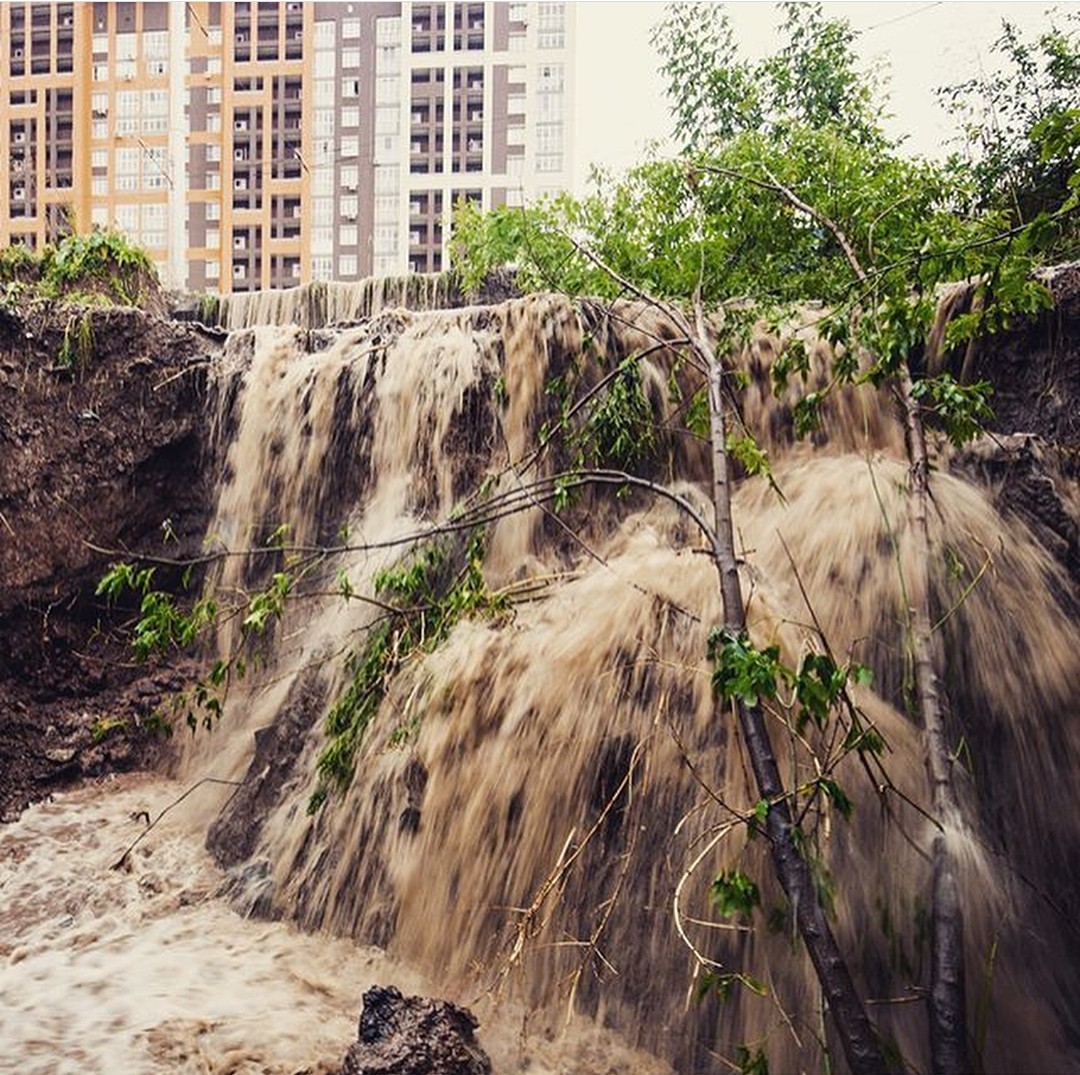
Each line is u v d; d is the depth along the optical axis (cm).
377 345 584
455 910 341
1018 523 407
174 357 623
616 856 316
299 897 384
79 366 585
